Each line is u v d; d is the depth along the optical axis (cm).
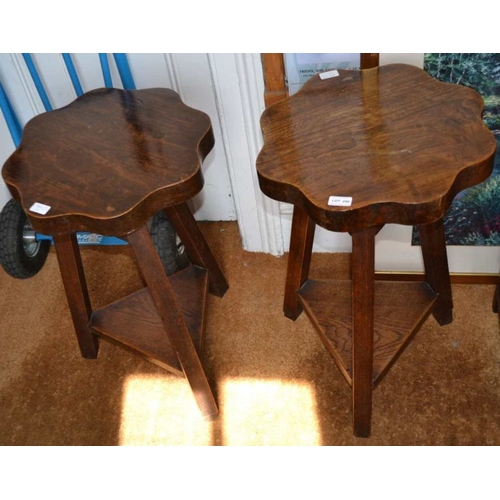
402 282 153
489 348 150
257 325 164
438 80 129
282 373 153
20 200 119
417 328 144
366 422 136
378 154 113
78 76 167
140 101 140
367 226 106
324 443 139
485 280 162
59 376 159
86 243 181
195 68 158
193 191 119
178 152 123
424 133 116
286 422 143
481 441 134
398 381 147
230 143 157
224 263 182
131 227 114
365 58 137
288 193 112
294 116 126
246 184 166
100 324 155
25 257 179
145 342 150
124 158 124
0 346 169
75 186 118
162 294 125
